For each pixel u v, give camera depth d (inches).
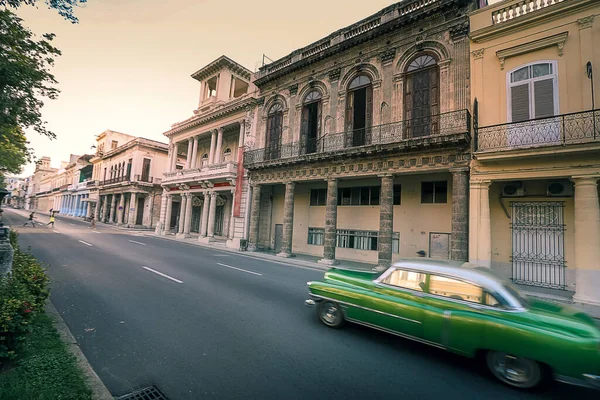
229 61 1037.8
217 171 906.1
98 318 215.5
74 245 620.4
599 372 126.3
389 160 534.6
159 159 1567.4
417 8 543.8
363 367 158.4
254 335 196.7
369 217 664.4
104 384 133.5
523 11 417.4
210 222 935.7
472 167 429.4
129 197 1593.3
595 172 339.6
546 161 372.8
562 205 401.7
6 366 134.3
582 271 339.6
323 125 662.5
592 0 359.6
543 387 141.8
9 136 409.4
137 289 299.6
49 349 155.3
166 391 130.6
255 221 784.9
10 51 269.4
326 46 690.2
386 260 517.3
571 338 132.9
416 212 589.6
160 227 1178.0
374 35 581.0
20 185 4613.7
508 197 438.9
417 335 172.4
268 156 782.5
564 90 374.9
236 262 548.4
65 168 2748.5
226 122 952.3
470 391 139.3
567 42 377.4
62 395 116.6
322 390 135.1
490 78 432.5
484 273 171.3
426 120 510.9
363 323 197.0
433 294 173.9
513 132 403.2
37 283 203.3
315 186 773.9
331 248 606.5
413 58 540.1
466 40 478.6
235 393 130.5
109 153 1768.0
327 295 215.3
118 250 587.5
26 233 805.9
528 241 421.7
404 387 140.3
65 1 220.5
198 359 161.3
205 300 272.7
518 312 149.3
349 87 632.4
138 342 179.8
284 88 771.4
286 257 673.6
